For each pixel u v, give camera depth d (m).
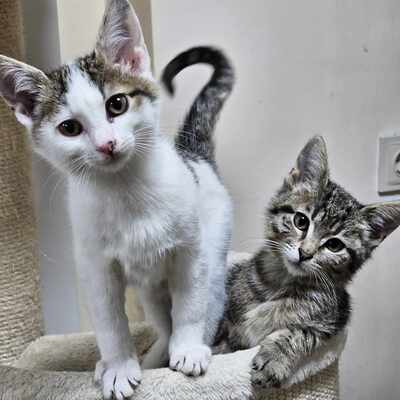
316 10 0.49
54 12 0.51
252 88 0.50
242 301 0.43
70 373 0.34
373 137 0.53
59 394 0.32
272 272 0.42
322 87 0.51
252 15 0.48
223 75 0.45
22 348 0.47
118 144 0.30
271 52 0.49
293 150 0.52
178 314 0.35
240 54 0.49
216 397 0.33
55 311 0.57
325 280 0.40
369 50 0.51
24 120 0.32
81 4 0.52
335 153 0.52
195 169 0.39
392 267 0.56
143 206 0.32
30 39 0.51
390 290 0.57
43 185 0.53
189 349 0.34
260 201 0.52
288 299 0.40
